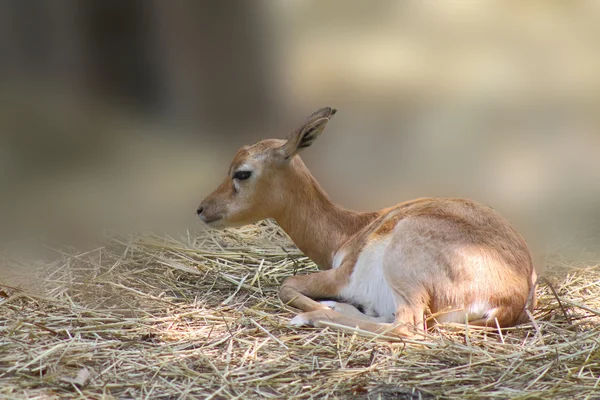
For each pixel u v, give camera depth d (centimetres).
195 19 2477
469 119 2512
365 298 1345
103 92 2470
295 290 1374
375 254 1333
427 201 1405
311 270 1588
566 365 1112
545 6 3034
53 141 2255
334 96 2612
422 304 1226
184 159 2288
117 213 1867
